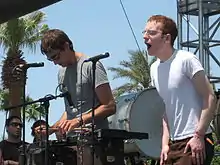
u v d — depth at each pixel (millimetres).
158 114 7121
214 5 11484
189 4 11617
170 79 3955
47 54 4938
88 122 4777
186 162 3850
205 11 11812
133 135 4715
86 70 4910
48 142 4844
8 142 7832
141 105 7062
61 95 5031
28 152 5086
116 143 4629
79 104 4973
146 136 4797
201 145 3807
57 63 4988
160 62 4078
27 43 17141
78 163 4645
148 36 4051
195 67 3859
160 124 7102
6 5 6949
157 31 4020
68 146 4938
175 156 3945
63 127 4773
